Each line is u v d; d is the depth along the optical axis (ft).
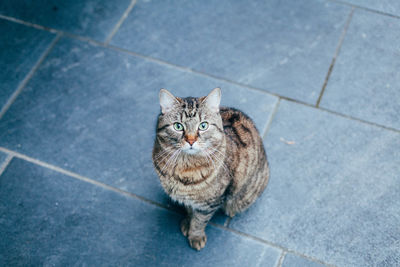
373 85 4.82
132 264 4.24
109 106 4.78
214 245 4.30
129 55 5.00
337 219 4.35
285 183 4.48
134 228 4.35
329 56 4.95
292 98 4.78
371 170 4.50
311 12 5.15
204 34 5.08
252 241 4.31
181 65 4.94
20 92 4.83
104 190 4.47
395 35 5.02
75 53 5.00
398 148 4.57
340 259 4.23
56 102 4.79
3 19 5.14
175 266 4.24
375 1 5.17
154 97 4.82
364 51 4.96
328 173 4.50
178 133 3.80
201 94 4.81
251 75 4.89
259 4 5.19
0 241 4.28
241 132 4.09
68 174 4.52
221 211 4.42
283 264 4.23
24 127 4.68
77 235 4.32
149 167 4.55
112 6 5.20
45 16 5.16
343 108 4.73
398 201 4.39
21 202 4.41
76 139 4.65
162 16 5.17
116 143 4.63
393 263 4.20
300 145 4.61
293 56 4.96
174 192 4.04
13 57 4.98
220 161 3.89
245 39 5.06
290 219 4.37
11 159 4.56
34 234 4.31
